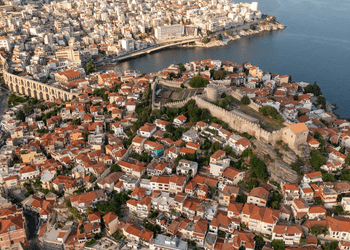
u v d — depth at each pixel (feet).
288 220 640.17
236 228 643.45
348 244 586.04
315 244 602.03
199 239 630.74
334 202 653.71
